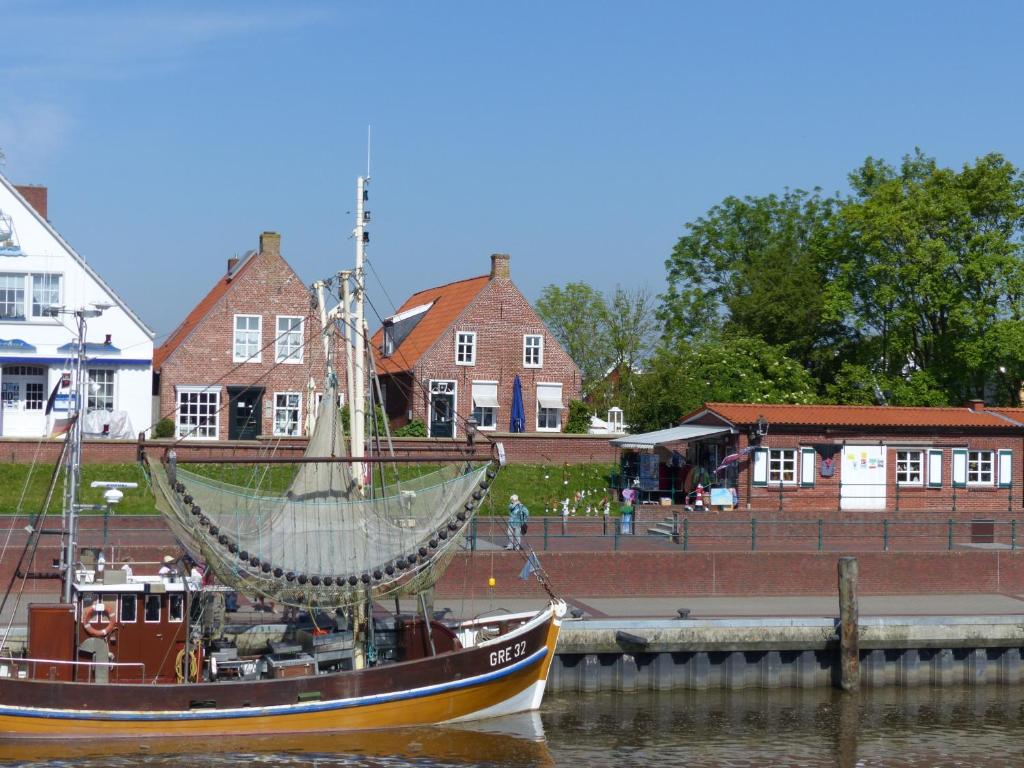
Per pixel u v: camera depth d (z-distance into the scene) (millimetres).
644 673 31703
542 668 29297
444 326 59031
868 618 32750
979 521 41125
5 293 52812
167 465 26750
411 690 27875
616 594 36500
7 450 46938
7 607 32125
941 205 59562
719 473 46656
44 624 26734
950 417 48188
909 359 64375
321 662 28531
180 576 28156
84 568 28906
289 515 27812
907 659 32906
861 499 46438
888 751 27375
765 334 68688
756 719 29625
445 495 28797
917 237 59406
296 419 57031
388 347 64688
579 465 52438
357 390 30078
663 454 49500
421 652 29484
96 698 26266
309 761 25734
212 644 28953
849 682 31797
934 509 47000
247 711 26891
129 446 48156
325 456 29234
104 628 27078
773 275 68938
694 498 46750
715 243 77938
